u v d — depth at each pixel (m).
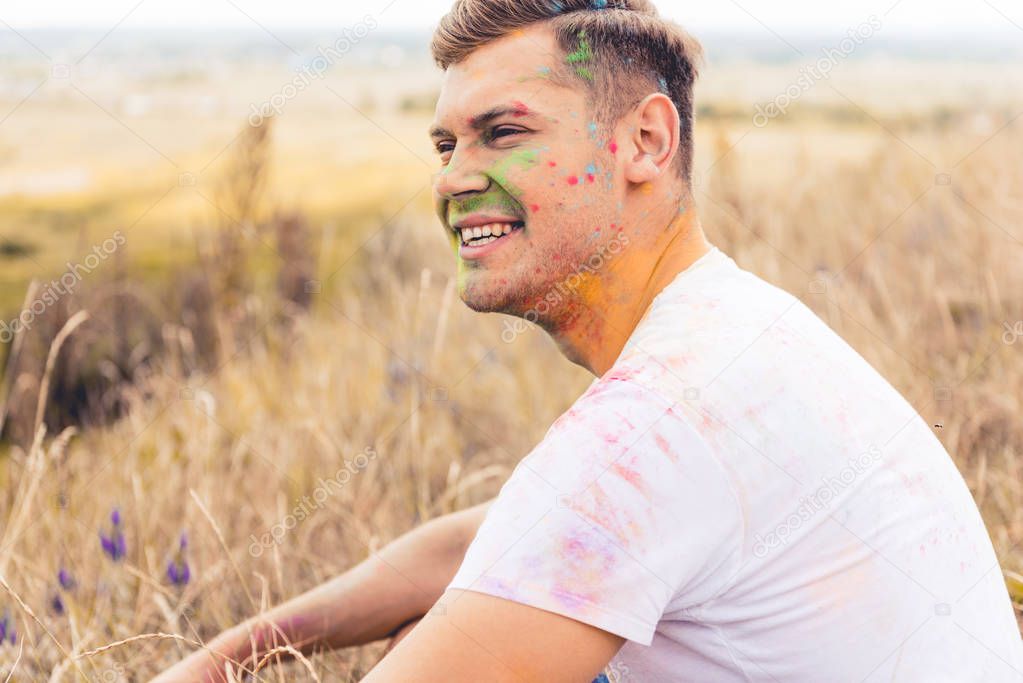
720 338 1.27
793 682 1.25
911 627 1.26
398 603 1.86
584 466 1.16
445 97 1.45
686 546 1.17
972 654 1.29
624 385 1.22
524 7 1.40
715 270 1.40
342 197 6.33
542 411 3.28
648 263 1.46
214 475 2.99
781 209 4.17
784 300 1.39
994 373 2.78
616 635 1.16
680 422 1.18
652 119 1.42
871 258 3.64
